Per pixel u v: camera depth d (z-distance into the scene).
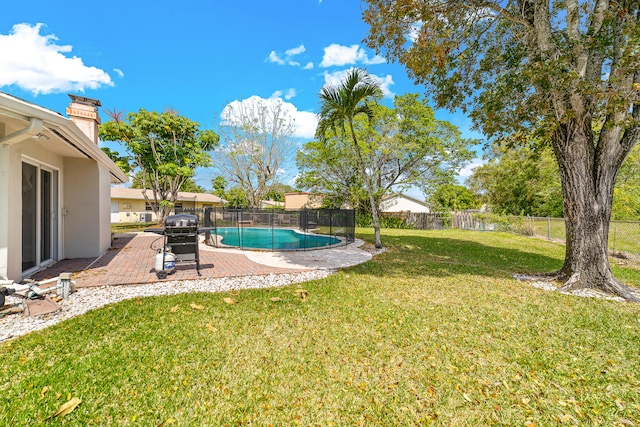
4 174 4.61
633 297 5.12
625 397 2.44
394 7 5.61
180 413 2.16
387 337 3.41
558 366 2.86
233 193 30.41
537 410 2.29
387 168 22.58
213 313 4.03
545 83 5.05
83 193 7.86
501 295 5.13
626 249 11.41
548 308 4.49
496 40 6.96
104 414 2.11
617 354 3.10
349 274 6.62
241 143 20.48
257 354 2.98
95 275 5.91
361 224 23.72
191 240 6.37
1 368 2.58
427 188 22.19
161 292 5.01
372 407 2.29
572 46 5.23
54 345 3.01
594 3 5.41
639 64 4.54
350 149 20.70
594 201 5.66
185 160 19.14
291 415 2.19
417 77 7.00
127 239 12.48
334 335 3.44
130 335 3.29
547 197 18.95
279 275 6.48
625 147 5.52
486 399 2.39
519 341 3.37
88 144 6.08
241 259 8.42
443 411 2.26
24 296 4.10
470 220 22.30
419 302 4.68
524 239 14.91
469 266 7.73
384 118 20.67
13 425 1.97
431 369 2.79
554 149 6.14
